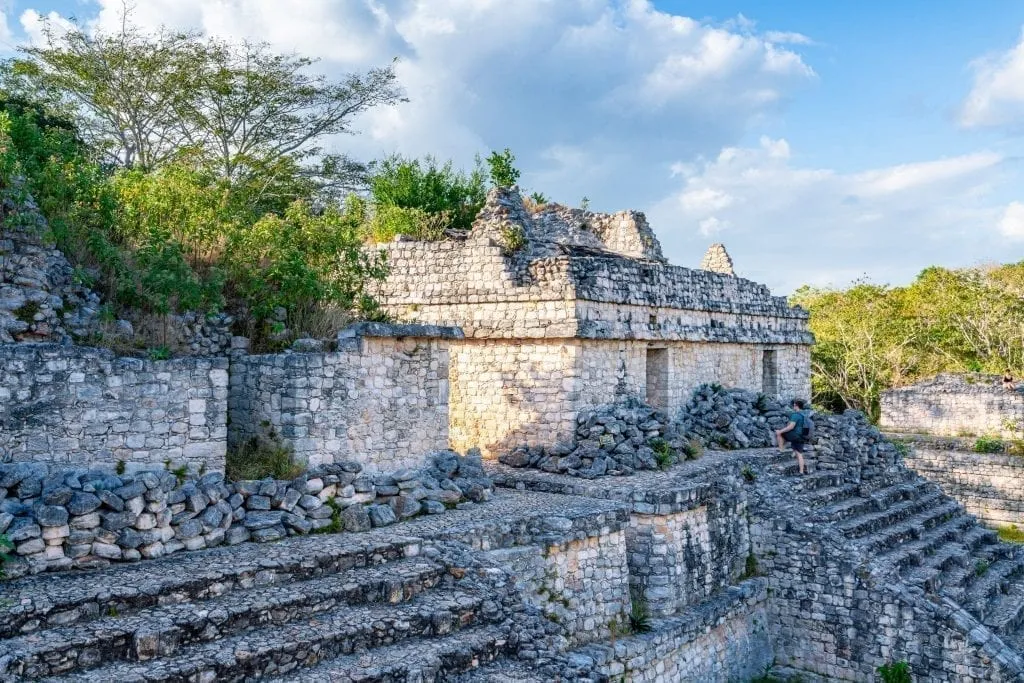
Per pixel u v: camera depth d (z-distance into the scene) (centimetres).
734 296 2297
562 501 1397
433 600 977
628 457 1628
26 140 1308
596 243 2525
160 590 845
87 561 902
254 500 1079
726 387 2262
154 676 732
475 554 1091
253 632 845
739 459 1800
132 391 1012
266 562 941
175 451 1045
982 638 1367
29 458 932
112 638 764
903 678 1416
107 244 1176
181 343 1191
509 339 1783
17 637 752
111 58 2762
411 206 3031
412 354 1361
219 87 2856
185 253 1315
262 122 3016
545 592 1178
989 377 3089
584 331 1709
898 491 1903
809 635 1531
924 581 1481
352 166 3294
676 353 2055
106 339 1061
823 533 1530
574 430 1705
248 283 1330
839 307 4369
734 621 1478
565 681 934
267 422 1218
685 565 1417
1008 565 1795
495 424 1802
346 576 975
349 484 1177
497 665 933
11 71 2664
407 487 1266
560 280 1725
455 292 1862
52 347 954
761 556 1591
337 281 1458
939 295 4134
